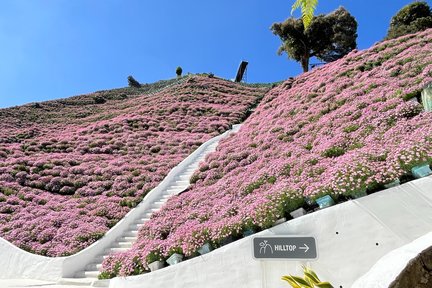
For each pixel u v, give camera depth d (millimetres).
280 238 5914
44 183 20703
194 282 8133
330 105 16969
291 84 27422
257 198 9781
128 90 60938
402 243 6414
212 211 11508
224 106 37250
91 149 26266
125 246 14141
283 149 15055
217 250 8039
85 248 13898
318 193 7949
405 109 11570
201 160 21562
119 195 18875
